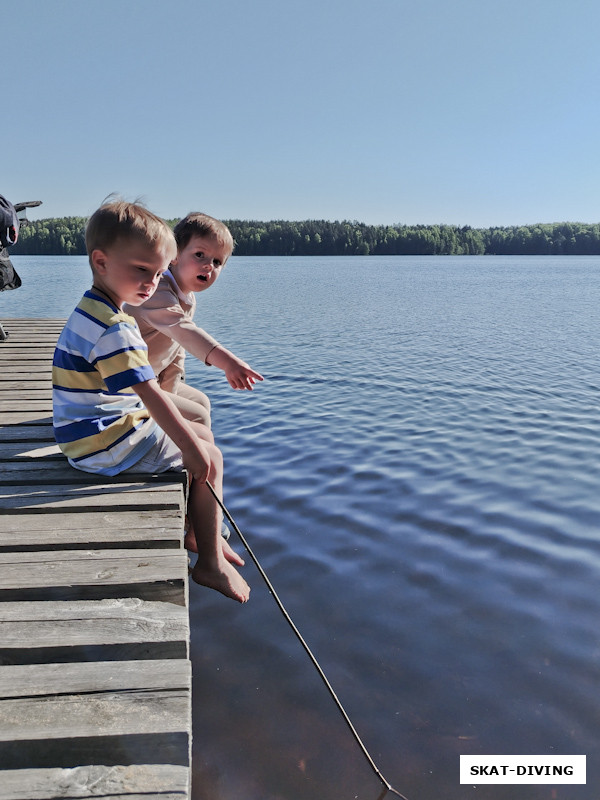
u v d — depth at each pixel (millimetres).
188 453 2354
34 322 7910
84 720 1505
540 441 6543
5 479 2656
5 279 5957
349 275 52125
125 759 1472
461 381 9773
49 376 4797
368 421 7355
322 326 17016
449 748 2416
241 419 7469
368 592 3555
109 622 1836
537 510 4723
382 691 2729
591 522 4516
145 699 1573
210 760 2326
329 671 2854
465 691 2738
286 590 3568
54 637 1757
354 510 4707
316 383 9609
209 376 10258
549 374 10406
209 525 2570
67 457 2879
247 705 2623
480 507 4770
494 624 3250
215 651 2990
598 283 41156
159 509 2465
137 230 2285
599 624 3256
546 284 39844
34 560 2113
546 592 3566
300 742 2426
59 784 1394
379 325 17391
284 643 3061
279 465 5754
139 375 2318
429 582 3668
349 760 2346
